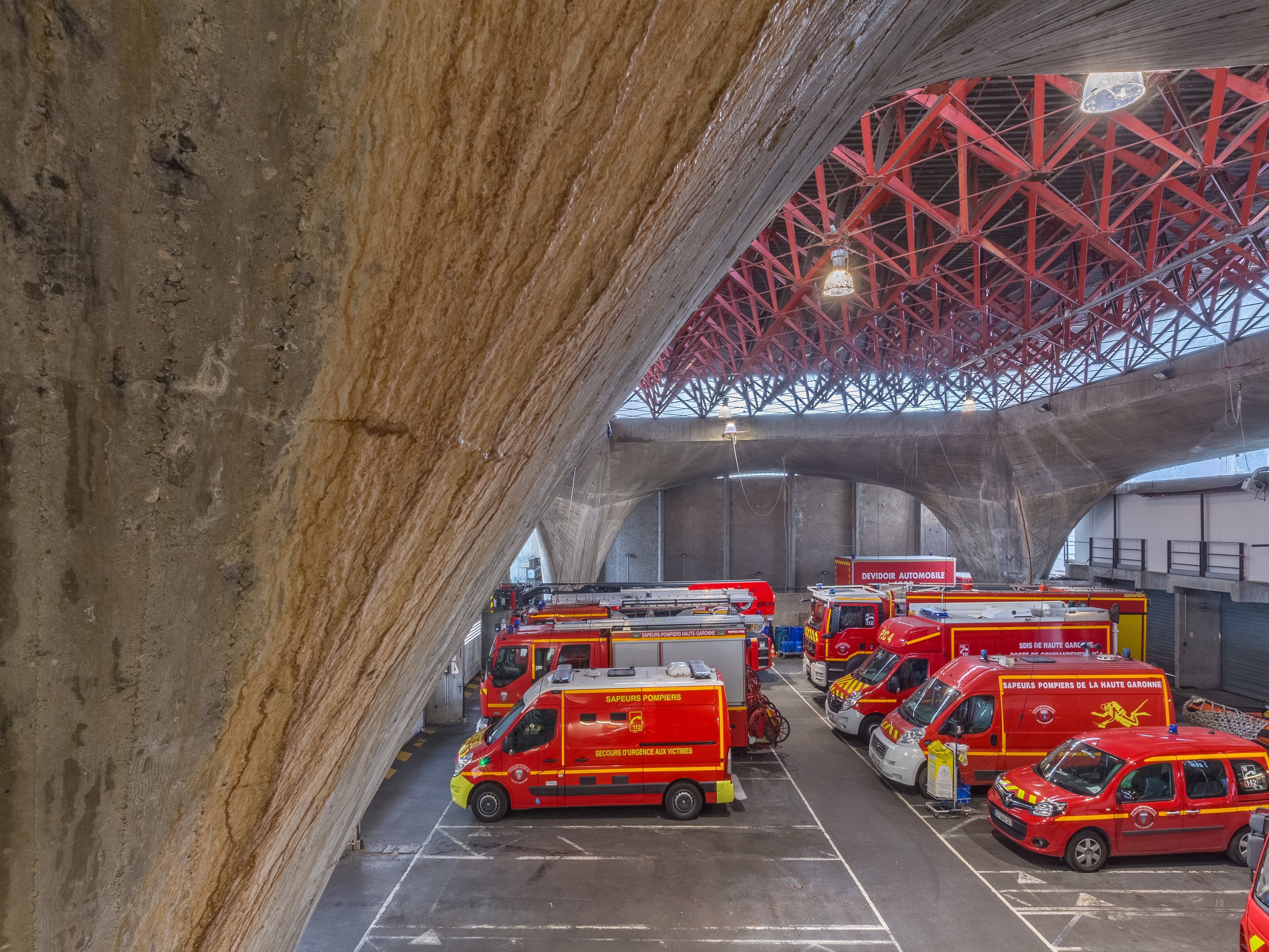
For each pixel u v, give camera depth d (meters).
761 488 39.53
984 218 14.71
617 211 1.32
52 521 0.78
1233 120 14.22
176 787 1.00
